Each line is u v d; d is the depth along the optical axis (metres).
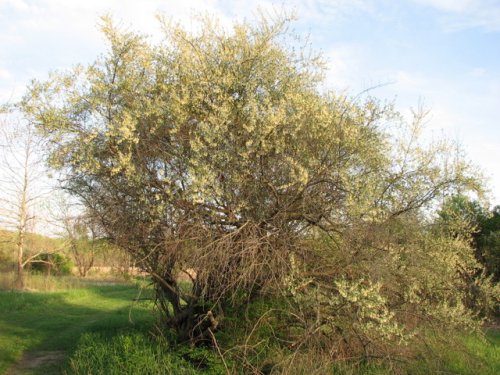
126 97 9.08
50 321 16.61
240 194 8.46
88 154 8.65
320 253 9.02
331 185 8.48
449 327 9.38
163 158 8.83
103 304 21.55
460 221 10.75
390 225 9.13
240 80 8.68
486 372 9.66
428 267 9.58
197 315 9.77
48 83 8.98
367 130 8.91
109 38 9.18
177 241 8.53
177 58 9.12
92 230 9.72
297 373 8.09
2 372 10.27
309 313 8.79
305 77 9.41
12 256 34.09
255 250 8.14
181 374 8.32
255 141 8.11
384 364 8.86
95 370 8.62
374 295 7.81
